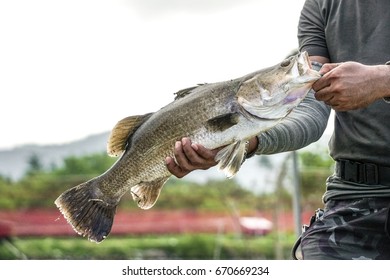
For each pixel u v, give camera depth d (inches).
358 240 216.5
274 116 195.2
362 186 218.1
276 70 194.9
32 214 1162.6
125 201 1079.6
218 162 196.7
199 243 1101.1
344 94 193.3
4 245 1107.3
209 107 196.9
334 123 225.5
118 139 209.2
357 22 222.4
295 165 524.7
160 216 1117.1
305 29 234.1
